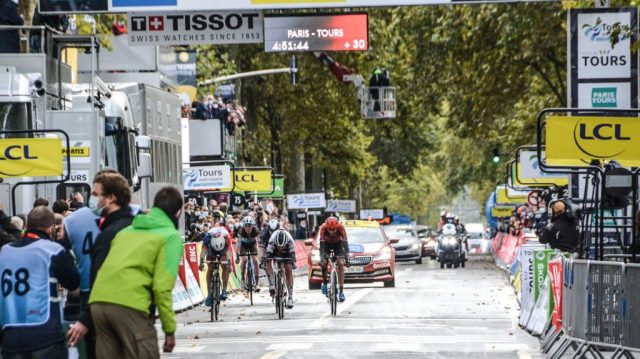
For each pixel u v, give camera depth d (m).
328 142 149.12
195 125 101.38
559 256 39.97
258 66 134.38
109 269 22.38
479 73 111.12
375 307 58.38
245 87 136.50
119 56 79.12
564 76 111.62
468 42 109.50
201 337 44.22
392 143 188.12
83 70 78.19
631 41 55.50
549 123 41.28
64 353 24.94
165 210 22.75
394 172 192.00
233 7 57.19
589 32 55.81
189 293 62.75
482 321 49.66
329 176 178.00
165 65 83.38
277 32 59.44
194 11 58.72
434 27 113.88
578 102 56.00
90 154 47.75
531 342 40.88
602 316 32.38
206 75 118.38
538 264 44.16
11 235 32.75
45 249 24.73
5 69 46.28
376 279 74.81
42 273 24.70
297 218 125.12
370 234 77.50
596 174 40.66
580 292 33.94
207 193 93.38
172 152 69.19
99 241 23.59
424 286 78.12
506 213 146.00
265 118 141.12
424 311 55.41
